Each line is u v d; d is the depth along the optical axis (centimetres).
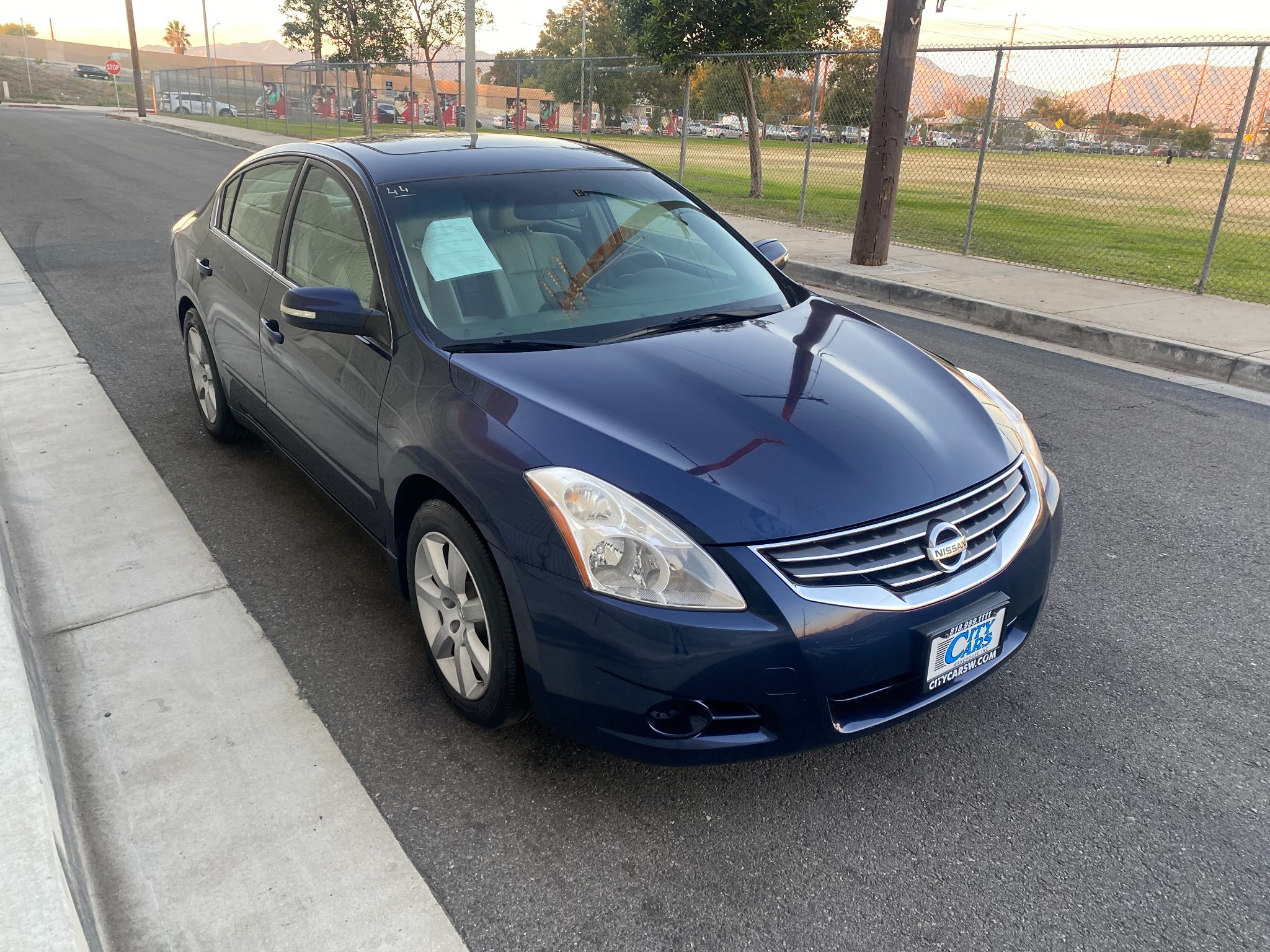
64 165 1798
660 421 239
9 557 355
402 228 307
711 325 305
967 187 1783
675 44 1485
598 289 311
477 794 244
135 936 200
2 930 177
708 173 1670
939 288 852
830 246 1108
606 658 214
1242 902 214
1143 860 226
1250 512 421
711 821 237
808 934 204
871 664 218
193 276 449
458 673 261
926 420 258
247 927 202
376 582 348
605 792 246
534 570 221
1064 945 202
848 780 252
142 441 473
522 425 238
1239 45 789
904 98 924
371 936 201
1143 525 406
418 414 263
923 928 206
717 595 209
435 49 3934
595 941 201
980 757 262
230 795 241
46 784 218
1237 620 333
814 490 222
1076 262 1045
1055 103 1081
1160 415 555
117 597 334
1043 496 265
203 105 4334
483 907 210
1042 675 300
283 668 295
